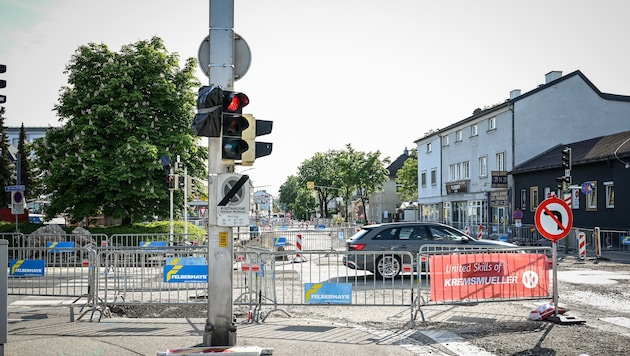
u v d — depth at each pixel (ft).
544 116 128.57
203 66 23.95
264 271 36.01
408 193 235.40
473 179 147.43
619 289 41.37
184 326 29.07
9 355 22.85
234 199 23.06
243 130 23.39
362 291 41.01
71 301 38.65
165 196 85.61
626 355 22.47
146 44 91.97
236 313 33.22
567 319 28.86
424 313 32.81
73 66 90.07
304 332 27.45
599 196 98.53
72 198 85.15
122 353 23.16
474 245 47.98
